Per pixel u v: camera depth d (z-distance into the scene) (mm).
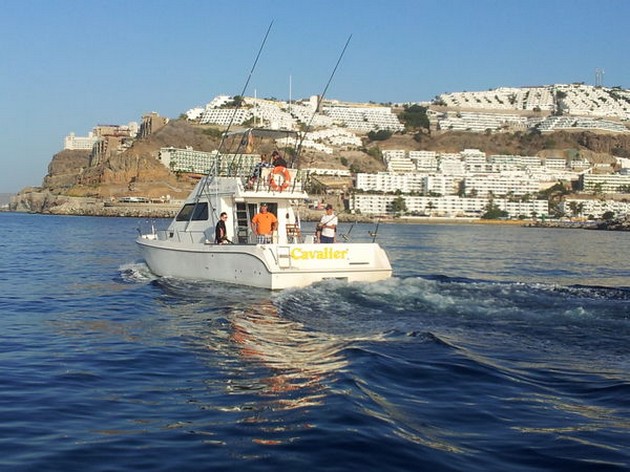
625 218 159375
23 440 6520
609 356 9820
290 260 15914
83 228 84500
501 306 13781
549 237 96375
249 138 18875
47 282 21234
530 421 6953
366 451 6023
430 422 6871
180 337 11438
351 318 12609
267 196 17906
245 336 11188
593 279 27328
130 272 23781
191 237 19594
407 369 8875
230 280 17109
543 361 9516
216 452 6102
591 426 6789
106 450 6227
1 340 11500
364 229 103125
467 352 9906
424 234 98688
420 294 14992
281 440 6320
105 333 12086
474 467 5723
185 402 7676
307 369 8906
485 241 75000
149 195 196625
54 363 9727
